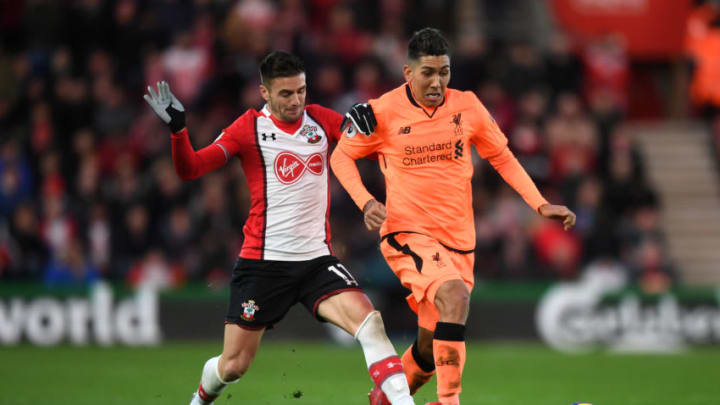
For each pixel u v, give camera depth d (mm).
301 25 56188
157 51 53656
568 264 48438
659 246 51906
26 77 53438
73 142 51062
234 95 50969
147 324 44688
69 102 51406
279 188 20250
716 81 68750
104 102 51438
